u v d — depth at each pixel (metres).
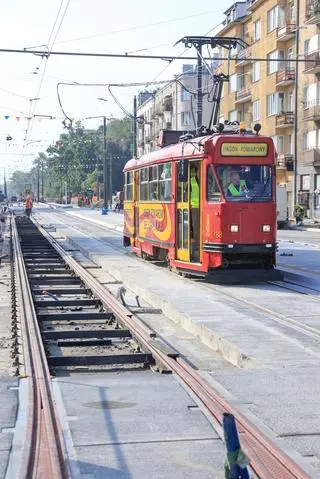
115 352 11.73
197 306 14.54
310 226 52.78
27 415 7.28
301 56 55.25
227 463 5.06
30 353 10.62
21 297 16.61
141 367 10.46
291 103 58.62
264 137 18.16
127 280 19.62
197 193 18.67
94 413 7.34
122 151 108.12
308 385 8.33
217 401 7.62
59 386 8.55
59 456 6.05
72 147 105.44
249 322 12.66
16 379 8.94
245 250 17.80
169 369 9.51
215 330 11.86
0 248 32.69
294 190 57.31
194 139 19.30
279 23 57.97
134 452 6.18
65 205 114.56
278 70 58.72
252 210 17.84
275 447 6.20
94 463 5.93
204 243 18.22
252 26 64.44
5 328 13.57
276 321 12.81
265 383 8.43
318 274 20.33
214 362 10.77
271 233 18.02
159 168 21.73
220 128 18.89
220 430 6.74
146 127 97.12
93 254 27.98
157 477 5.65
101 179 105.75
